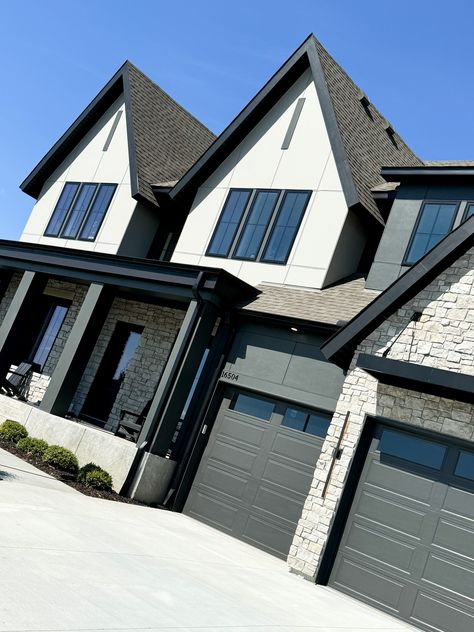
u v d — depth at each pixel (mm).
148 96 20328
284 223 15125
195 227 16703
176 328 16141
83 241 18828
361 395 10914
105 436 13633
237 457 13148
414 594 9609
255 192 15953
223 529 12781
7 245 18219
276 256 14945
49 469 12617
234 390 13719
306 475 12188
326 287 14078
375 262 13562
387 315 11031
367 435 10781
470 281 10398
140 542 8867
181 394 13453
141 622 5621
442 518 9727
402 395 10523
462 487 9695
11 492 9398
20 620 4863
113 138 19766
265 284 14758
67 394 15570
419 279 10492
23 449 13570
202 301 13727
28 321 18297
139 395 16062
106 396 16859
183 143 20844
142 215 18125
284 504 12250
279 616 7328
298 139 15727
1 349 17234
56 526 8164
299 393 12680
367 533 10305
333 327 12320
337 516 10453
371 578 10047
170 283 14250
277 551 12008
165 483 13258
